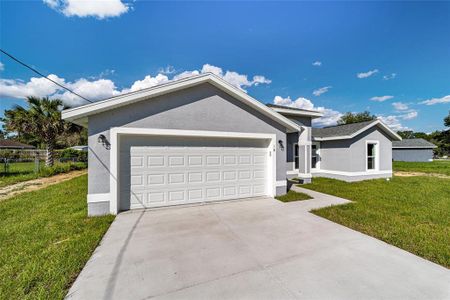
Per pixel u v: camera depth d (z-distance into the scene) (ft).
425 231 14.65
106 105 17.85
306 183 36.19
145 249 11.99
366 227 15.53
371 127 40.73
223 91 22.74
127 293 8.18
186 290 8.37
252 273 9.56
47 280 8.86
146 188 20.07
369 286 8.56
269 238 13.52
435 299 7.78
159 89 19.48
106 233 14.33
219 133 22.47
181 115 20.83
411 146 101.40
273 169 25.30
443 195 26.78
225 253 11.50
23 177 40.42
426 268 9.91
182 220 17.02
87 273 9.55
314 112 37.09
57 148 112.88
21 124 45.88
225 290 8.36
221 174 23.18
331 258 10.90
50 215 17.80
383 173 42.50
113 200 18.35
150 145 20.20
